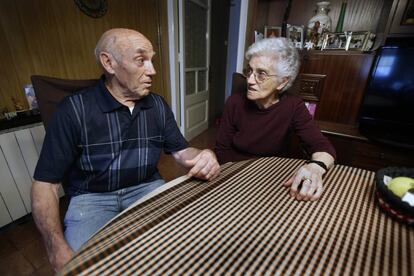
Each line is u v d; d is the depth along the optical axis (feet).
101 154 2.95
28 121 4.53
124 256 1.36
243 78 4.35
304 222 1.68
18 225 4.89
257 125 3.64
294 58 3.22
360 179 2.32
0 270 3.94
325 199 1.97
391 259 1.37
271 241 1.49
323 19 5.57
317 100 5.98
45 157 2.63
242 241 1.49
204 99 10.75
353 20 5.65
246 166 2.65
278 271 1.27
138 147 3.16
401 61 4.65
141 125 3.12
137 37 2.72
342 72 5.50
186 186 2.19
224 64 12.30
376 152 4.99
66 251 2.22
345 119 5.80
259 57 3.13
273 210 1.82
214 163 2.43
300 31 5.85
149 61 2.87
